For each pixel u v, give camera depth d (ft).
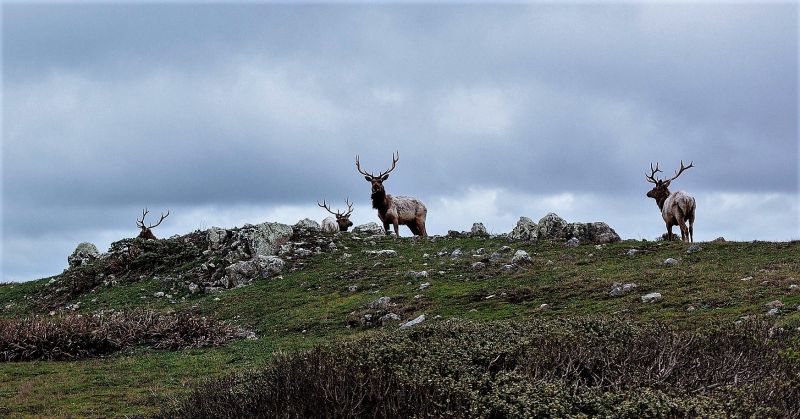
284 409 32.81
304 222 118.73
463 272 82.94
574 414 30.78
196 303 88.38
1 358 64.13
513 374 34.17
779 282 61.41
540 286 71.97
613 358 35.76
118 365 59.52
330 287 84.64
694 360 35.40
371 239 107.34
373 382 33.17
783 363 35.63
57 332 66.44
